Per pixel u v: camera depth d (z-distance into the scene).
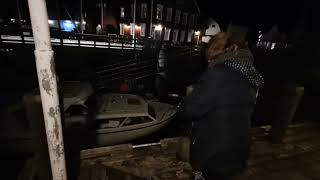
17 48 11.58
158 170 3.12
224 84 1.49
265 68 15.45
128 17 28.97
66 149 3.24
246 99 1.52
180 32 32.47
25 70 11.38
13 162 5.71
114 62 15.99
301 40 15.66
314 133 4.79
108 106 7.01
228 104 1.49
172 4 29.47
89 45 15.89
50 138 2.09
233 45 1.59
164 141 3.93
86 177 2.89
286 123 4.02
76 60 14.16
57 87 1.99
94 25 31.42
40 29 1.72
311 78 11.53
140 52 16.69
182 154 3.33
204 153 1.65
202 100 1.53
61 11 29.98
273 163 3.48
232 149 1.55
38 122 2.26
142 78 14.69
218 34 1.63
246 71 1.52
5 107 5.66
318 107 8.12
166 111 8.22
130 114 6.68
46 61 1.82
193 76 16.27
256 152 3.79
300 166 3.45
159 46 16.75
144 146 3.80
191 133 1.85
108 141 6.45
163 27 29.17
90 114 6.21
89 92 6.80
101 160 3.29
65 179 2.35
